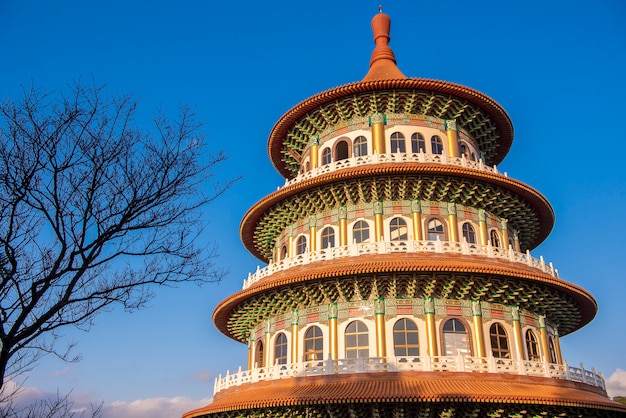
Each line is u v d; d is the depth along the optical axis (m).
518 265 41.62
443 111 48.56
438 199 44.19
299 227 48.12
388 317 38.41
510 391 32.56
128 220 15.79
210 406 38.62
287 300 42.03
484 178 43.19
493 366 35.19
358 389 32.84
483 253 41.03
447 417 32.16
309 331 40.59
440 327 38.19
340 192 44.53
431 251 40.16
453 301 39.09
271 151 56.03
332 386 34.34
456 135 48.62
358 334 38.72
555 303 42.56
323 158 49.88
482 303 39.59
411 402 31.58
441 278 38.44
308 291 40.47
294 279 39.41
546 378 36.25
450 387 32.53
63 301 14.94
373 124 47.84
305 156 52.66
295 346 40.72
